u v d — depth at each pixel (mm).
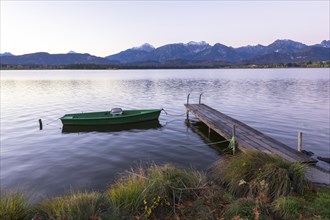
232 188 7590
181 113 26516
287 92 42312
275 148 11172
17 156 13930
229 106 29297
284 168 7430
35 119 23578
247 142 12203
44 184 10492
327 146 14820
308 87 50219
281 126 19672
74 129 19938
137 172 9867
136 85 61188
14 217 5566
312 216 5895
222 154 13773
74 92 46031
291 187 6926
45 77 106562
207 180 8133
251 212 5980
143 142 16359
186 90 48562
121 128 20203
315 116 23031
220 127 15562
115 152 14438
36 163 12859
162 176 7340
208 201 6715
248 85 57438
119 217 5844
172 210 6441
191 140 16656
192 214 6250
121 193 6652
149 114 21844
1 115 25344
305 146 14859
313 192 7066
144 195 6492
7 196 6262
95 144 16062
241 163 8016
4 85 61906
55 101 34812
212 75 118812
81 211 5641
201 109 22328
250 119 22266
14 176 11312
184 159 13125
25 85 61938
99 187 10133
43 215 5758
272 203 6430
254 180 7289
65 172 11680
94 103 32906
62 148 15328
